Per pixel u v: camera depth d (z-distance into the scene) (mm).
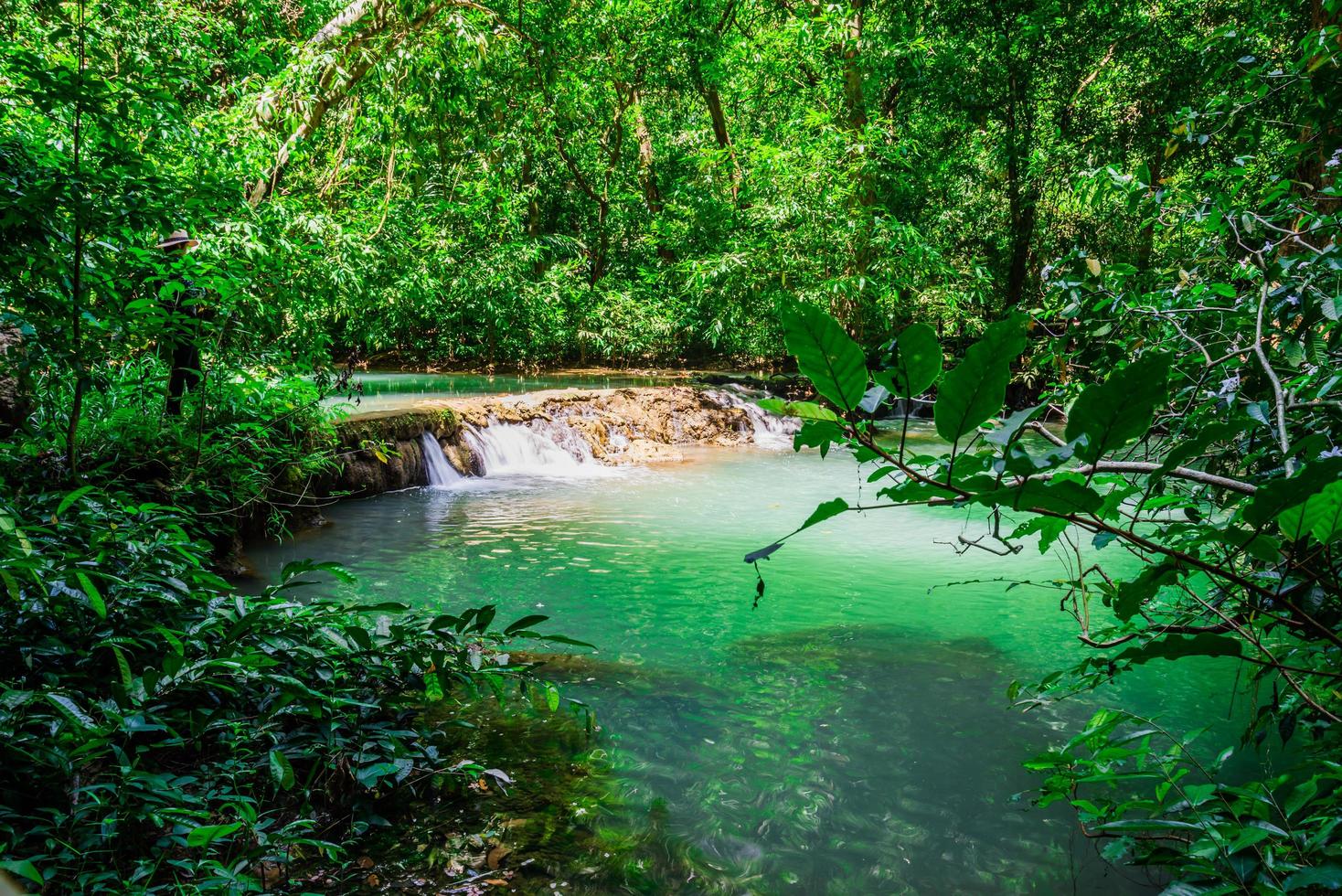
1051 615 5656
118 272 4219
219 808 2668
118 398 5566
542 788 3334
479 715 3965
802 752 3734
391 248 13492
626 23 19031
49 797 2396
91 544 3172
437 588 6121
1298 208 3039
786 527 8336
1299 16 8617
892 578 6578
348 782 3088
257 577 6203
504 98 18125
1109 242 15672
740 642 5133
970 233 20031
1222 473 2479
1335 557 1614
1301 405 2092
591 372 20578
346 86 11438
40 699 2322
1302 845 1696
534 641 5020
